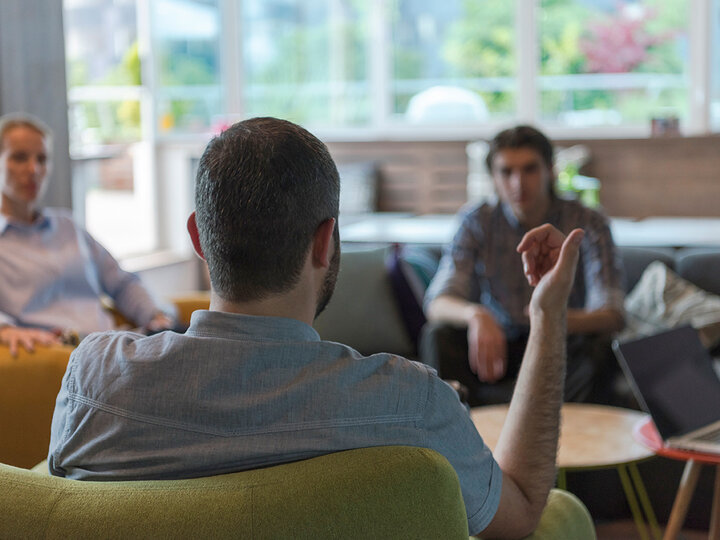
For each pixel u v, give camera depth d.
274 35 6.18
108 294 3.17
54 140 3.88
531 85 5.84
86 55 4.95
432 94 6.07
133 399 1.00
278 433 0.98
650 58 5.62
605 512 2.91
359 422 0.99
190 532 0.88
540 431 1.22
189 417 0.98
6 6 3.65
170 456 0.98
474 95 5.99
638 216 5.07
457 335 3.06
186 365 0.99
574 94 5.79
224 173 0.98
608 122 5.74
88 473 1.02
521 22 5.81
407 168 5.58
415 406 1.02
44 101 3.83
